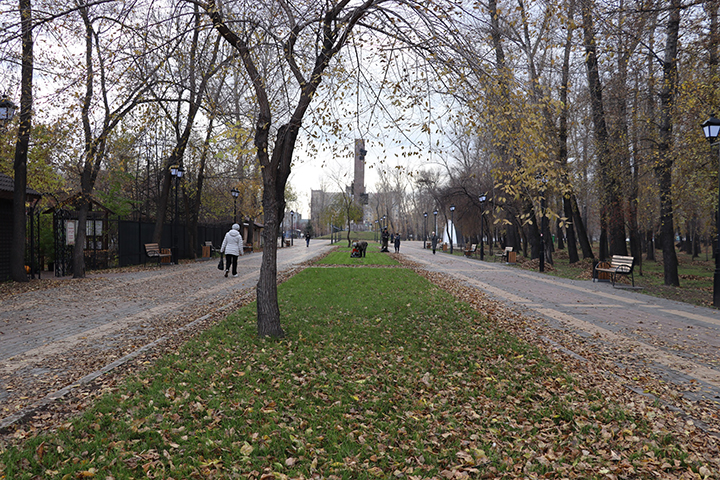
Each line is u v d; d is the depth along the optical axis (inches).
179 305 394.3
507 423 159.2
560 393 187.6
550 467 129.6
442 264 959.0
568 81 736.3
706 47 488.4
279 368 209.6
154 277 637.3
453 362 227.5
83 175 629.3
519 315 363.9
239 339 262.7
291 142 275.0
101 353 237.1
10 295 452.1
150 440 137.9
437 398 180.1
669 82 550.0
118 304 398.9
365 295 446.6
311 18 261.3
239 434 145.4
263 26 268.4
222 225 1514.5
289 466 127.9
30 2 353.1
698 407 173.6
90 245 788.6
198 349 240.4
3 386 187.0
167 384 185.2
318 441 141.9
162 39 288.2
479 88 260.2
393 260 1056.2
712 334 302.2
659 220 1083.3
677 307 418.3
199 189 1093.8
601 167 776.3
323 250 1660.9
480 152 1246.3
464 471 127.3
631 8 455.2
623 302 444.8
